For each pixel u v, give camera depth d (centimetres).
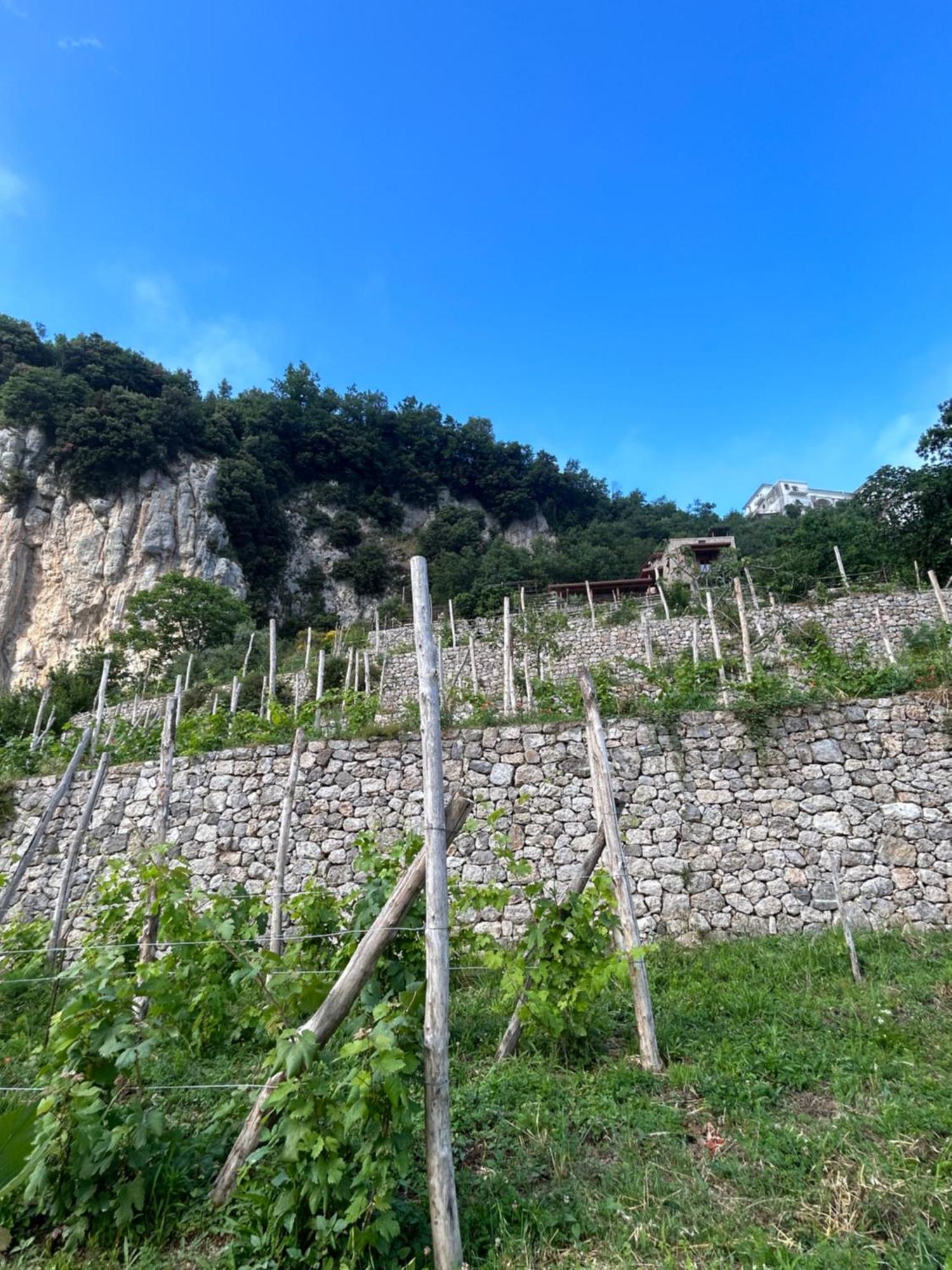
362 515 7056
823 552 2784
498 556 5256
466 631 2423
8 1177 297
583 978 464
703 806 820
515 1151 353
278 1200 282
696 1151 354
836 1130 356
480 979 639
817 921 752
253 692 2045
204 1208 314
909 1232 281
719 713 854
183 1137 355
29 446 5191
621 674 1580
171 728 703
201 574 5091
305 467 7169
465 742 898
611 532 6462
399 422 8012
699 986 590
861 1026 480
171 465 5606
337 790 905
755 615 1830
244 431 6712
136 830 809
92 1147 305
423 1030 304
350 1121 272
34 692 2544
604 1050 490
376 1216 275
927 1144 341
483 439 8212
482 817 856
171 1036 381
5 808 1009
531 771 868
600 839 524
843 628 1759
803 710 835
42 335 6153
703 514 7700
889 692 864
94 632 4656
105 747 1088
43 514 5009
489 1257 280
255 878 883
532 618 2006
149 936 517
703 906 779
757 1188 319
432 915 320
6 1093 415
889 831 772
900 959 623
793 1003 537
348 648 2466
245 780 939
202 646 3484
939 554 2511
